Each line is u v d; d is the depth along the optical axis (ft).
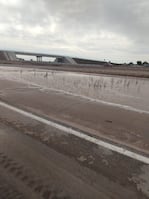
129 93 40.52
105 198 9.06
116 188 9.78
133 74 105.29
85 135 16.07
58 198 8.95
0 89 34.65
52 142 14.57
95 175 10.77
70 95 32.76
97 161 12.20
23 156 12.45
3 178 10.25
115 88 47.70
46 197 8.98
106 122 19.54
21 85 40.68
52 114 21.36
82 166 11.58
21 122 18.48
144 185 10.11
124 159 12.59
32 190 9.40
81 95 33.88
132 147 14.30
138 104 29.30
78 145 14.24
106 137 15.89
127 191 9.61
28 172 10.79
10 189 9.44
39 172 10.82
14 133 15.98
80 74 89.30
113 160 12.41
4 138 15.02
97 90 42.29
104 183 10.12
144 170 11.46
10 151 13.03
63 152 13.14
